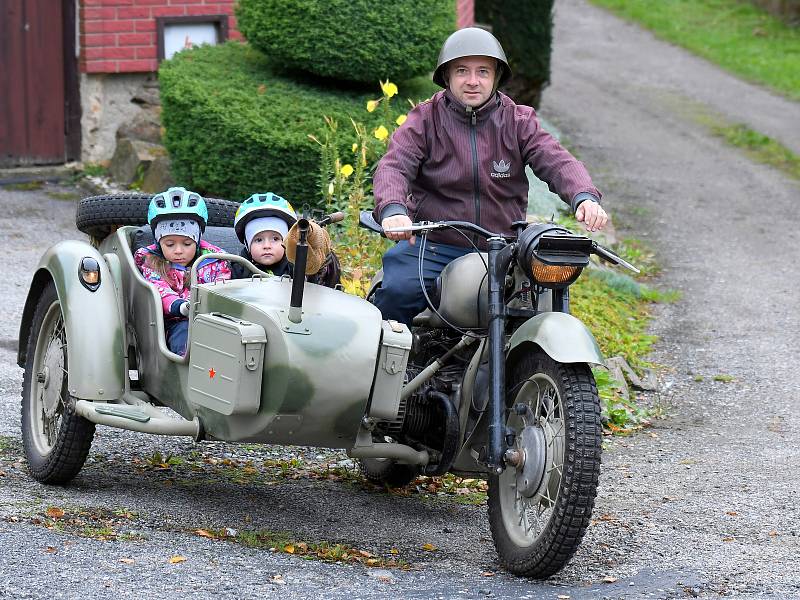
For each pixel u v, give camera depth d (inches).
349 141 675.4
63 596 267.4
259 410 311.7
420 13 735.1
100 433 437.4
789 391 555.2
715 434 491.2
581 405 297.7
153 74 910.4
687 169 1111.6
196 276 338.6
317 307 313.9
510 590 297.3
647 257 812.0
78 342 353.4
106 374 353.1
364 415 321.1
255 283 326.6
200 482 387.9
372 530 352.2
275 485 394.3
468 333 334.3
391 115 671.1
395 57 729.0
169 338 353.7
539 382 318.7
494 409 309.6
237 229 358.6
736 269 792.9
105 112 904.3
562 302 322.0
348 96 741.3
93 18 880.3
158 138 866.8
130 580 280.5
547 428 311.7
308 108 707.4
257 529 340.5
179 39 911.0
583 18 2097.7
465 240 352.8
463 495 402.9
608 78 1603.1
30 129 893.2
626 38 1936.5
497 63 345.4
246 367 306.2
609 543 345.4
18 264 671.8
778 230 908.6
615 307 671.8
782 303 714.8
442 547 340.2
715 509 386.3
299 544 326.6
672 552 338.3
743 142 1251.2
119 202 422.6
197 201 358.9
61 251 366.3
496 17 1162.0
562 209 805.9
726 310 698.2
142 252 365.7
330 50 721.6
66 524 321.1
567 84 1540.4
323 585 291.1
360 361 309.4
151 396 364.2
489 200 350.9
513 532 316.5
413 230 314.2
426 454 341.4
